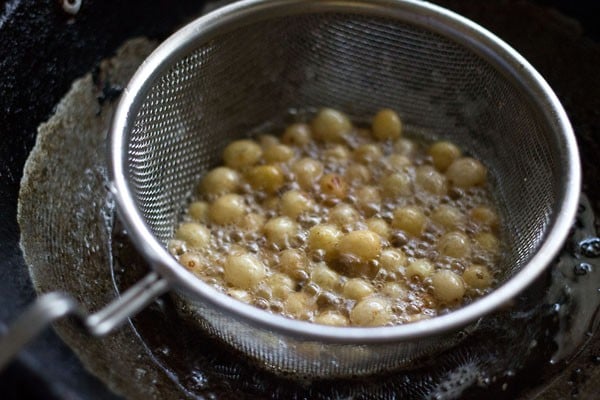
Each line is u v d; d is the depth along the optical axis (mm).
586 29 349
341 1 340
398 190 341
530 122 322
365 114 372
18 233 310
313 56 360
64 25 334
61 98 340
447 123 362
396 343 272
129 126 304
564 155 301
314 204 341
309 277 320
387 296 314
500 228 337
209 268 322
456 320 273
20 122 327
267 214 341
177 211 342
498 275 325
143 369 304
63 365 272
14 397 255
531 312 322
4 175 317
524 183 329
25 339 240
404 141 359
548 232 288
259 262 319
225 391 307
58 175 334
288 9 339
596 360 308
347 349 285
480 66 334
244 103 362
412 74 354
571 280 327
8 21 319
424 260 324
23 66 327
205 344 314
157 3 354
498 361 313
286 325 271
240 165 352
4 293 285
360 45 352
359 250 320
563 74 357
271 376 310
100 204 340
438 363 312
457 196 346
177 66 325
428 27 336
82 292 315
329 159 354
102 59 350
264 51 352
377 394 307
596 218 341
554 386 304
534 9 355
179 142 339
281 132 372
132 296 267
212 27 329
